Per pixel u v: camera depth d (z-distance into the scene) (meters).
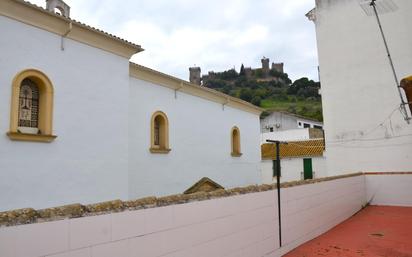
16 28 7.89
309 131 32.22
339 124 17.98
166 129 13.05
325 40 18.84
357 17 17.78
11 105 7.65
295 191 8.50
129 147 11.35
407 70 16.14
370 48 17.25
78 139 9.00
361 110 17.31
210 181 14.70
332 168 18.05
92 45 9.65
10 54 7.74
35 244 3.25
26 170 7.80
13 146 7.62
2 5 7.59
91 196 9.20
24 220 3.21
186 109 14.32
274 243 7.27
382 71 16.81
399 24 16.50
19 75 7.86
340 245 8.55
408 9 16.31
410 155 15.81
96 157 9.44
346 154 17.62
